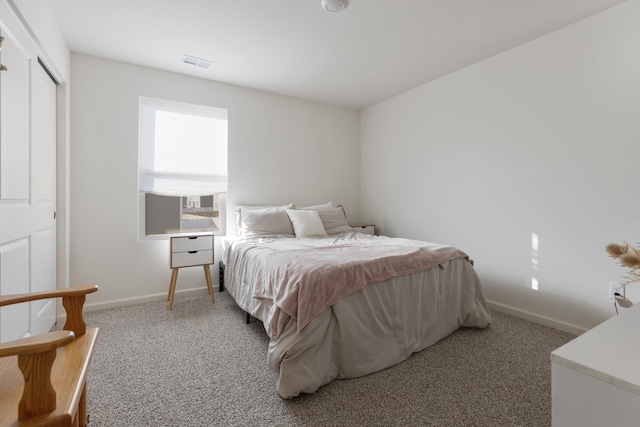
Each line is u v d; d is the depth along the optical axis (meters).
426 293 2.04
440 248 2.26
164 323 2.38
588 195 2.13
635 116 1.92
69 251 2.55
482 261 2.80
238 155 3.38
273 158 3.61
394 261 1.93
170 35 2.35
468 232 2.91
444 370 1.73
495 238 2.69
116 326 2.31
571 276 2.22
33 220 1.73
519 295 2.53
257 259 2.20
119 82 2.76
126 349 1.96
